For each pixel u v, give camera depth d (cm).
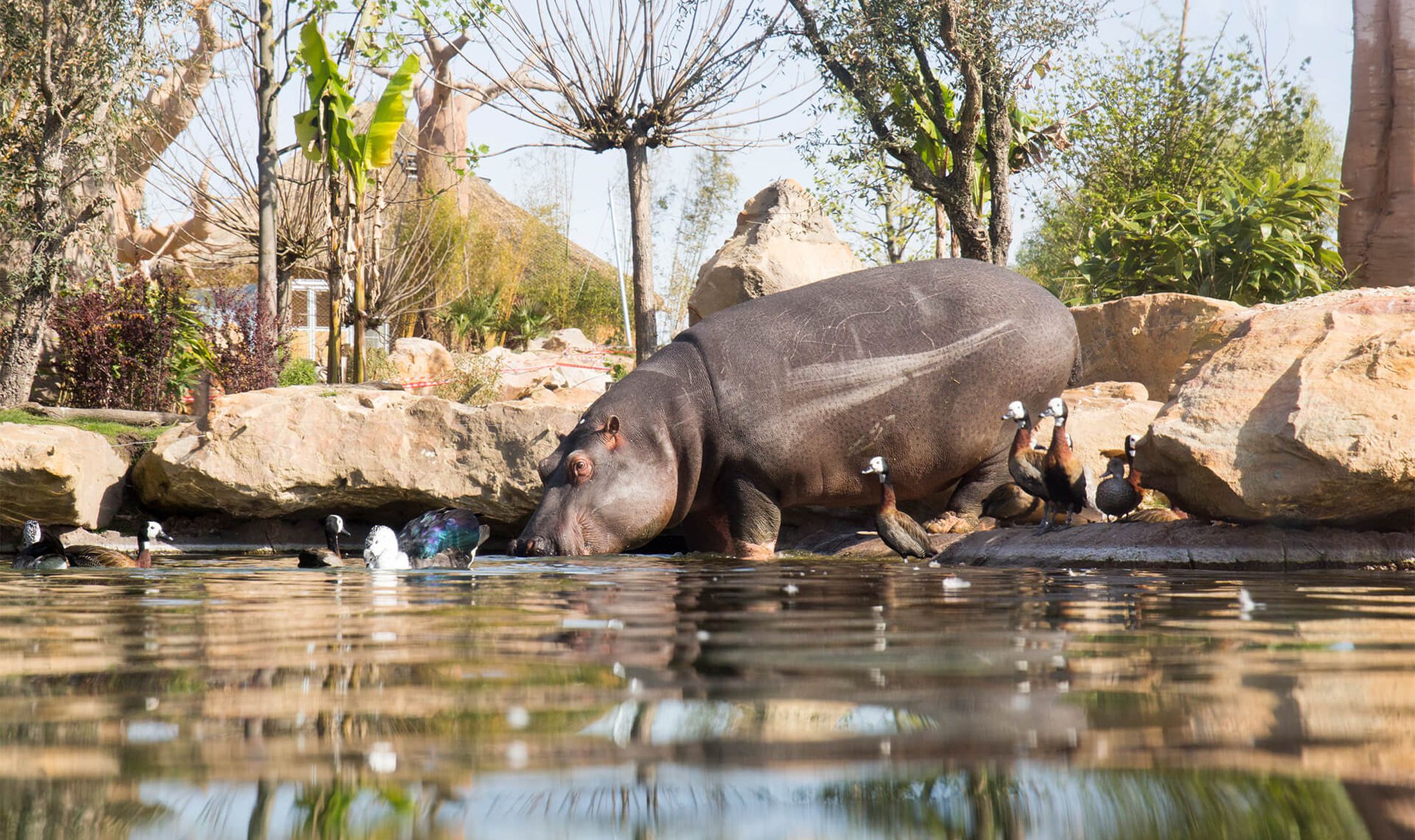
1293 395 681
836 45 1545
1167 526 710
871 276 998
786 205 1552
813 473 933
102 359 1555
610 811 129
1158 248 1518
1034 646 273
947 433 946
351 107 1767
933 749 159
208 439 1110
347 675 231
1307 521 671
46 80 1560
